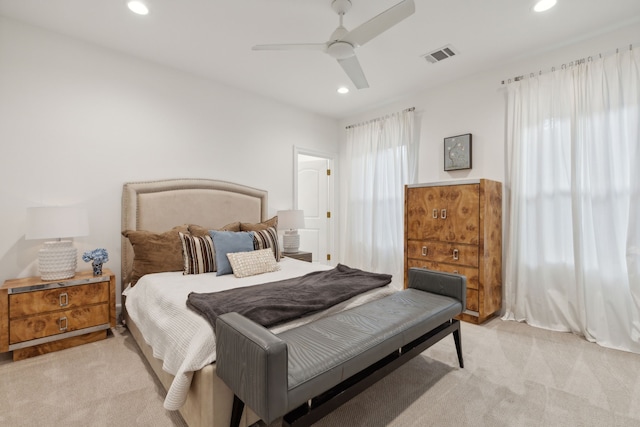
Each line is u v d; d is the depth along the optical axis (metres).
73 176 2.73
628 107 2.47
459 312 2.21
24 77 2.51
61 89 2.67
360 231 4.64
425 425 1.60
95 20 2.47
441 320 2.02
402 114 4.05
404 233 3.59
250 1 2.23
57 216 2.32
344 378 1.38
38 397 1.79
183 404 1.52
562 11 2.34
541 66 3.00
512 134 3.12
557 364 2.22
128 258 2.93
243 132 3.90
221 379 1.36
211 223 3.47
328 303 1.92
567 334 2.74
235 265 2.71
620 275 2.49
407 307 2.03
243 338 1.21
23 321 2.22
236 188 3.73
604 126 2.54
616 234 2.51
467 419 1.64
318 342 1.51
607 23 2.50
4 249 2.45
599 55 2.66
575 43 2.79
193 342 1.52
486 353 2.39
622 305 2.47
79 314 2.46
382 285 2.37
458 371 2.13
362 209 4.59
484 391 1.89
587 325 2.64
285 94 4.04
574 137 2.70
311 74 3.45
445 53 2.99
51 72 2.63
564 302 2.80
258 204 3.93
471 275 3.02
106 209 2.90
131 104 3.04
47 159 2.61
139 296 2.41
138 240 2.71
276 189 4.25
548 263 2.88
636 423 1.60
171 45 2.85
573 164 2.70
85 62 2.79
